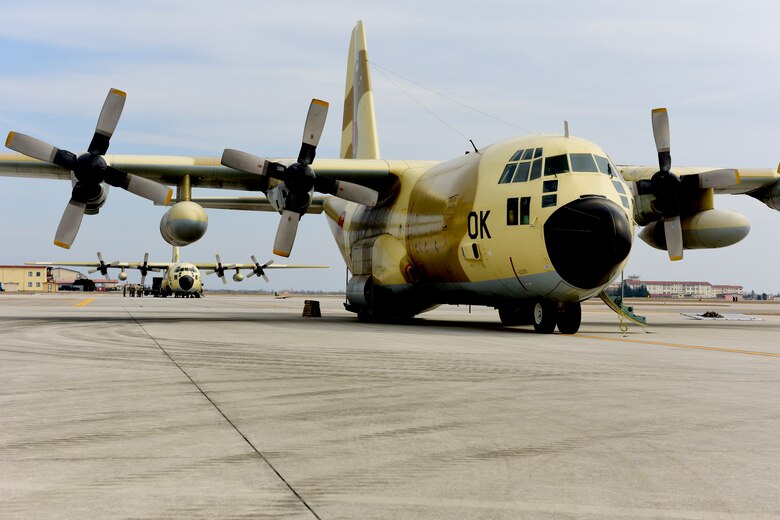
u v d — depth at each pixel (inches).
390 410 229.9
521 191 596.7
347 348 439.2
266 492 140.4
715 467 159.8
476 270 652.7
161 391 265.4
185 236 698.2
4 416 216.2
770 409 232.8
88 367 335.3
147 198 697.0
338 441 186.1
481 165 656.4
